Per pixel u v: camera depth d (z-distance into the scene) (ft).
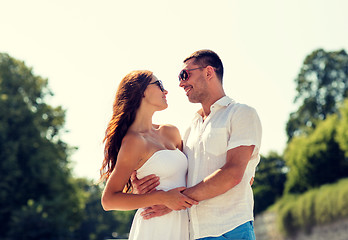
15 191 101.40
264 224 142.20
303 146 133.69
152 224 11.30
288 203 121.49
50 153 106.42
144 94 12.00
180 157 11.82
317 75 187.93
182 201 10.57
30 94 112.06
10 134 103.50
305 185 131.13
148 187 11.43
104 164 12.10
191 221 11.07
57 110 114.32
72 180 116.16
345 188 88.99
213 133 11.07
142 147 11.40
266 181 169.99
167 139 12.42
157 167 11.46
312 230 102.27
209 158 11.07
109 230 201.16
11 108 103.14
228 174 10.33
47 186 105.40
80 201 120.37
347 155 116.78
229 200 10.61
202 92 11.83
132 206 10.78
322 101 183.21
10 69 112.37
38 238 98.37
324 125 133.59
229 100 11.51
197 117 12.23
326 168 127.44
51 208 101.96
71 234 104.63
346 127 114.01
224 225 10.48
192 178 11.40
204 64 11.87
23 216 97.81
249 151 10.62
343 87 184.44
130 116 11.88
